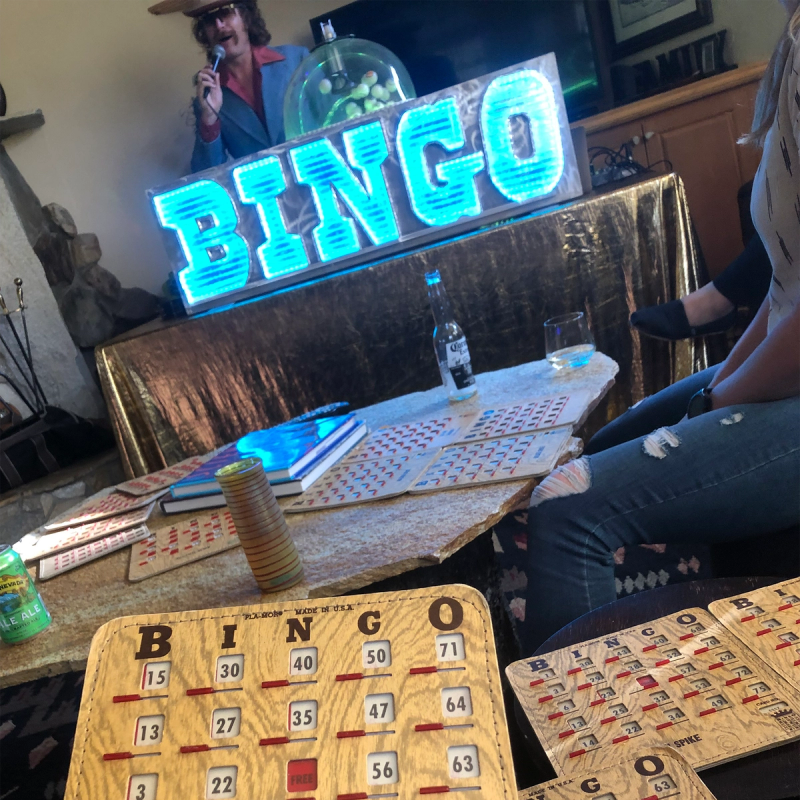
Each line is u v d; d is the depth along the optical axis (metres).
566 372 1.46
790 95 0.94
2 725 1.97
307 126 2.93
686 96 3.18
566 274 2.42
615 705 0.61
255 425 2.63
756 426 0.97
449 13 3.41
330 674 0.47
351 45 2.87
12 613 0.92
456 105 2.40
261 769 0.44
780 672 0.61
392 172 2.47
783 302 1.11
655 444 1.00
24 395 3.40
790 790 0.53
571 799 0.51
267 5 3.47
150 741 0.46
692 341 2.40
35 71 3.53
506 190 2.48
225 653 0.48
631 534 0.99
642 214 2.37
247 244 2.56
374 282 2.47
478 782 0.43
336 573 0.87
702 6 3.23
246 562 0.99
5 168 3.54
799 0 0.96
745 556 1.08
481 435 1.22
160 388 2.59
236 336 2.55
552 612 0.98
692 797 0.50
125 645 0.49
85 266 3.61
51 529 1.41
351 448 1.36
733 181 3.26
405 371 2.57
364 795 0.43
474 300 2.46
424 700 0.46
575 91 3.42
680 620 0.69
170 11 3.43
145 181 3.65
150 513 1.33
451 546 0.87
